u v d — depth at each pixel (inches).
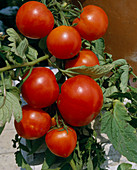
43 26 16.1
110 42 24.6
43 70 16.3
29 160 20.2
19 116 14.5
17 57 16.1
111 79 22.0
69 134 16.7
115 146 18.5
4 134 23.9
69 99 15.6
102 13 17.6
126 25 23.3
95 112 15.9
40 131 16.7
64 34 16.1
